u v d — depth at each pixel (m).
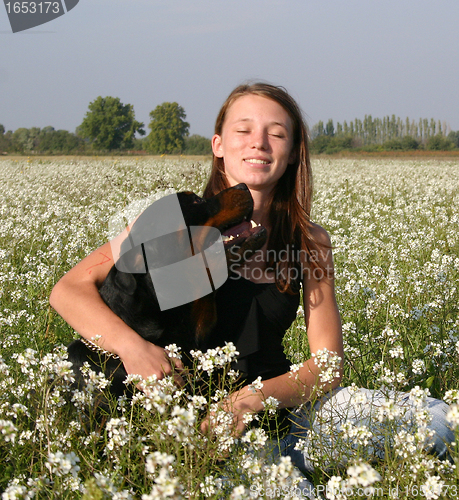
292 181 3.07
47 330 3.98
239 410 2.34
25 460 2.39
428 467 2.00
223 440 2.13
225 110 3.08
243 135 2.89
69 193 13.02
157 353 2.51
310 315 3.00
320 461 2.30
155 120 79.25
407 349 3.66
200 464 2.04
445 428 2.47
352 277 5.05
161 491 1.48
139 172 19.78
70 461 1.73
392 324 3.94
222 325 2.73
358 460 2.00
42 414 2.27
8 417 2.40
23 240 7.12
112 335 2.54
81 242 6.49
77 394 2.30
